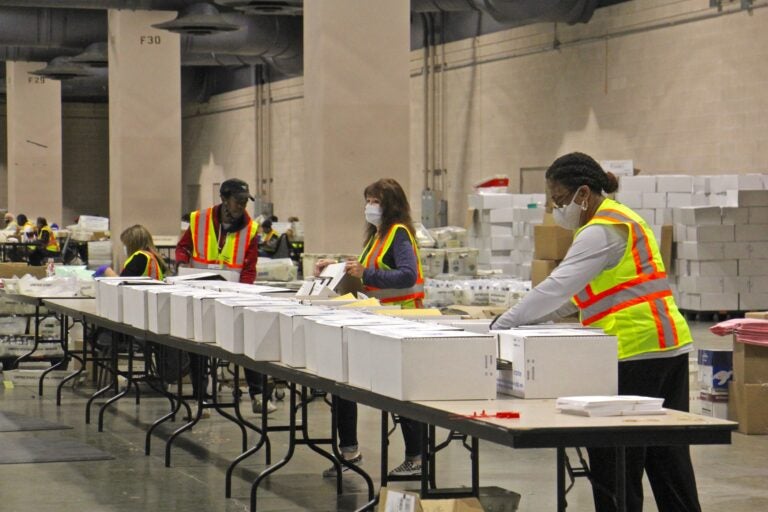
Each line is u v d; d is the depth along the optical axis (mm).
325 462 7629
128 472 7289
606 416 3795
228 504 6426
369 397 4480
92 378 11250
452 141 24734
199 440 8391
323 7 11148
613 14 19781
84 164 40438
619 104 19734
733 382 8680
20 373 11133
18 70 30688
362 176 11234
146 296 7352
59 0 20203
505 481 7035
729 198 16484
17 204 30922
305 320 5262
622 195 17219
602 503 4680
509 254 18906
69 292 10648
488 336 4199
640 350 4680
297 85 30703
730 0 17234
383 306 6109
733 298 16469
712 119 17688
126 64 20781
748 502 6414
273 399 9586
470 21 23984
